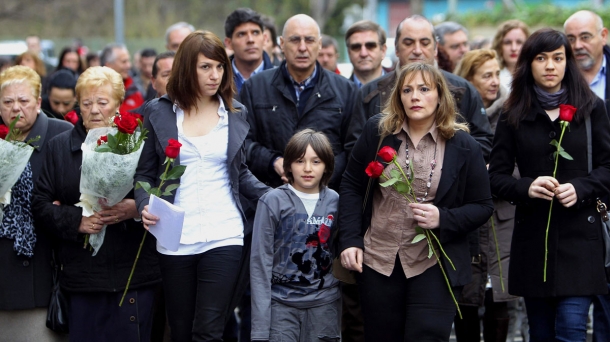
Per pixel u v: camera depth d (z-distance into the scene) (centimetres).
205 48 802
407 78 775
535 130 850
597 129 840
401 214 784
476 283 991
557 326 845
